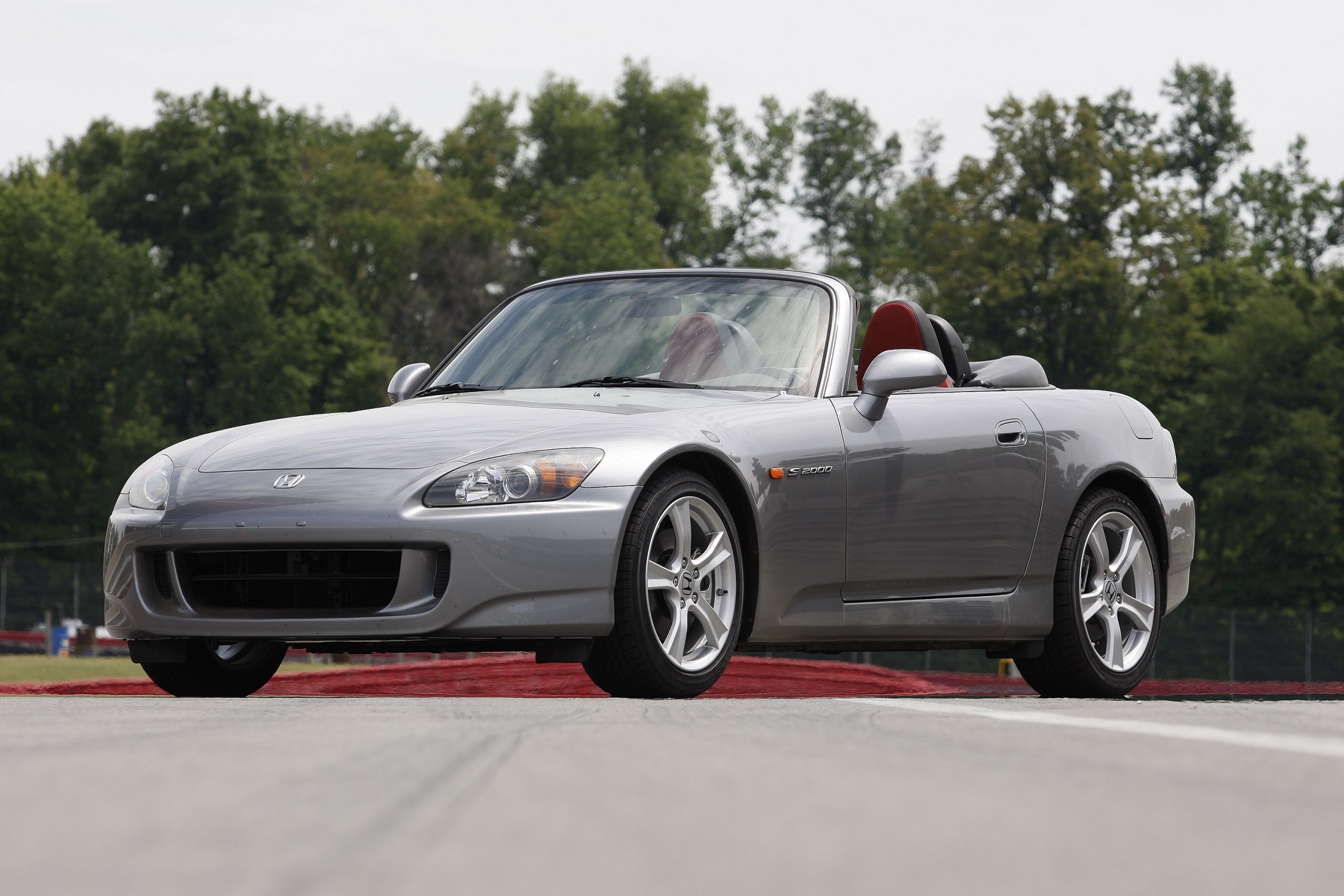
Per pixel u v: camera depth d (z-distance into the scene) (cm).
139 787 404
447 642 1020
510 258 14500
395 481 1019
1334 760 488
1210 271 12750
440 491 1009
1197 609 9250
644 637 1015
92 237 11838
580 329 1320
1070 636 1309
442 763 468
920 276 11588
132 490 1123
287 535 1018
